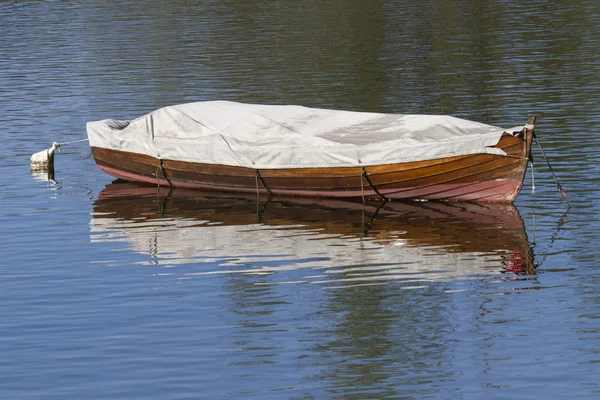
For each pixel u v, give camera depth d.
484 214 48.88
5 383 30.88
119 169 58.75
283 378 30.89
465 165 49.88
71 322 35.75
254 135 54.88
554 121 64.69
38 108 75.88
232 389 30.17
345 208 51.28
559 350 32.25
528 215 48.12
